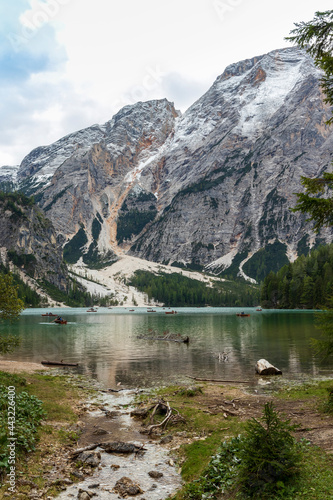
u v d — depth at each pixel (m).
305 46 14.42
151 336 69.25
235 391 25.81
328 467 10.77
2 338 26.59
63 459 13.76
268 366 33.31
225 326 96.00
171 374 33.59
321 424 16.03
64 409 20.47
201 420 18.14
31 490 11.12
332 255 187.25
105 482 12.07
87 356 45.88
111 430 17.59
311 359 41.38
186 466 12.83
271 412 10.70
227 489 10.30
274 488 9.62
